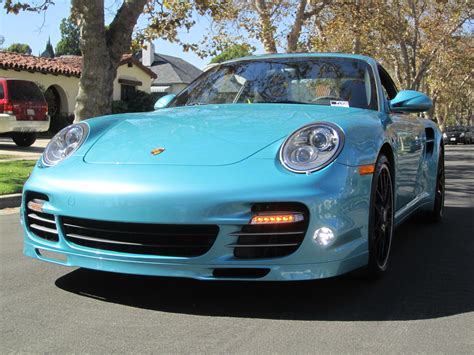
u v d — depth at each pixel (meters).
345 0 20.94
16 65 21.95
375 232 3.58
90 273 3.95
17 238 5.32
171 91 43.81
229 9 20.14
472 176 13.30
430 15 32.78
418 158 5.04
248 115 3.74
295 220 2.92
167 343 2.77
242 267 2.92
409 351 2.70
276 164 3.06
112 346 2.74
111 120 3.99
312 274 2.96
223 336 2.86
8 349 2.71
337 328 2.98
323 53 4.87
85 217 3.11
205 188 2.95
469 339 2.87
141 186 3.02
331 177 3.01
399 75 36.34
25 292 3.55
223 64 5.11
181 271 2.99
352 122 3.44
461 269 4.23
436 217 6.11
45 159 3.60
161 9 13.63
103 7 9.62
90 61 9.73
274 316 3.14
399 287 3.72
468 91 65.88
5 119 14.67
